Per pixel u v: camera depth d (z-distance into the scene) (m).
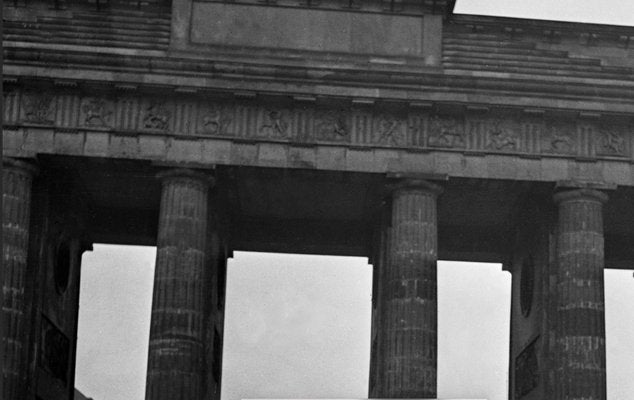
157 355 58.22
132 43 63.62
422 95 61.41
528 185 62.69
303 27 65.19
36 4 64.25
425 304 60.00
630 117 62.41
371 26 65.50
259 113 61.94
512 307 76.88
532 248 70.56
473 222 76.19
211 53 63.94
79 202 71.44
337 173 61.72
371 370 72.44
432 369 59.22
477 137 62.44
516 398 73.81
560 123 63.03
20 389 58.97
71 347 72.69
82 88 60.84
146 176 65.06
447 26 66.00
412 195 61.56
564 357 60.19
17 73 59.84
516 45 65.81
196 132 61.28
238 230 78.44
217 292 71.69
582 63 65.44
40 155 60.47
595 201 62.28
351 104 61.59
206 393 66.00
